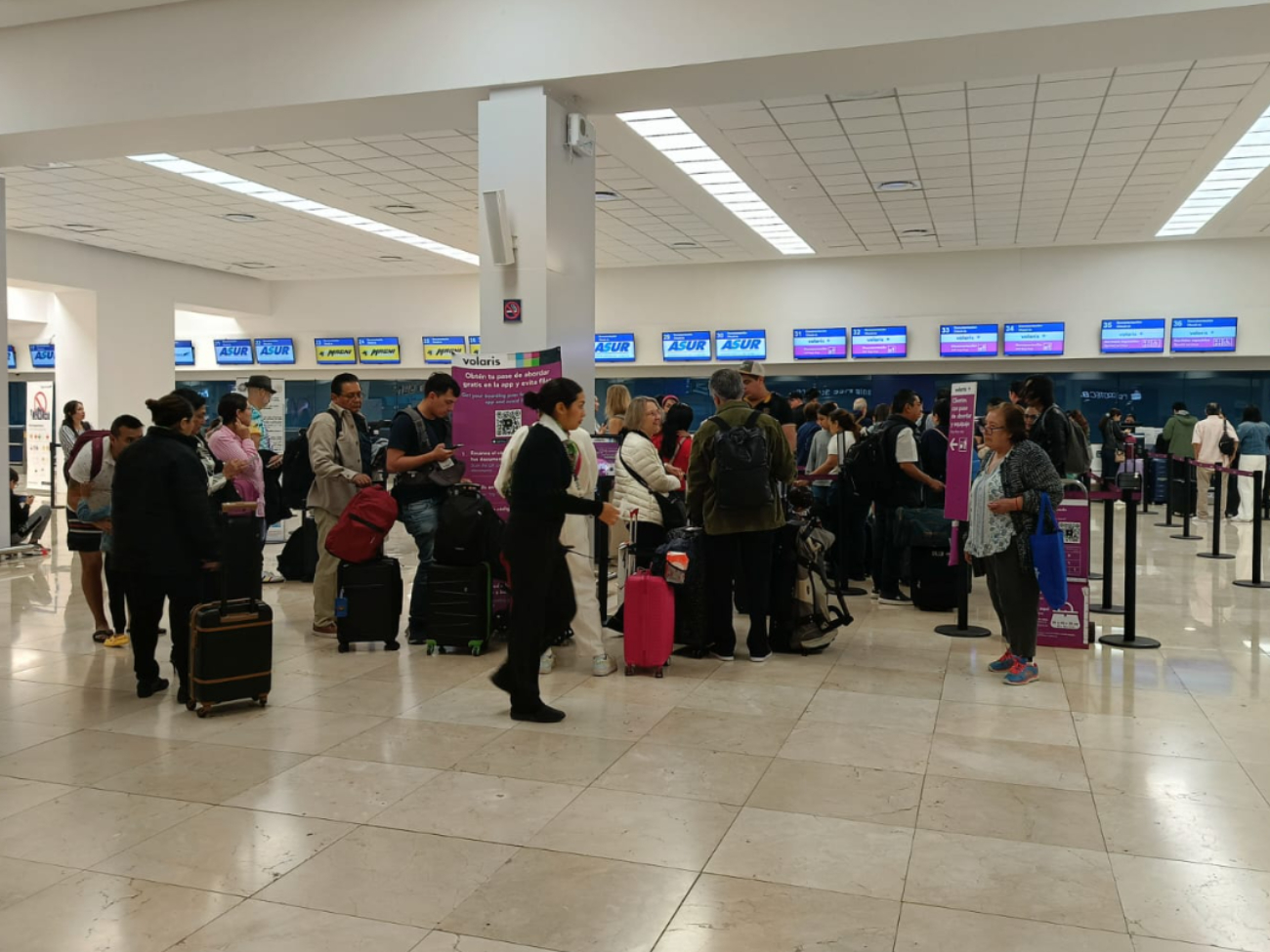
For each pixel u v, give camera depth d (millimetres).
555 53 6227
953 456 5824
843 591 7586
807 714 4391
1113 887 2736
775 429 5246
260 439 10484
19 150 7898
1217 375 15297
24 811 3273
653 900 2660
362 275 18172
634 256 15594
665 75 6152
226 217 12875
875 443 7109
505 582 5770
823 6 5781
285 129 7328
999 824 3174
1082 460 6000
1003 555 4844
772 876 2805
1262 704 4543
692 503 5422
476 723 4258
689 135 8898
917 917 2568
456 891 2711
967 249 15031
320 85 6707
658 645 4992
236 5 6898
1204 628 6207
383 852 2959
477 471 5820
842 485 7480
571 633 5789
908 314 15742
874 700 4609
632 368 17547
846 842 3037
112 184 11078
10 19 7285
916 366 16156
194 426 4805
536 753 3863
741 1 5906
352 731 4133
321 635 6035
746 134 8781
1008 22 5492
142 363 16109
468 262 16312
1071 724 4246
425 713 4406
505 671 4297
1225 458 12812
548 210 6305
